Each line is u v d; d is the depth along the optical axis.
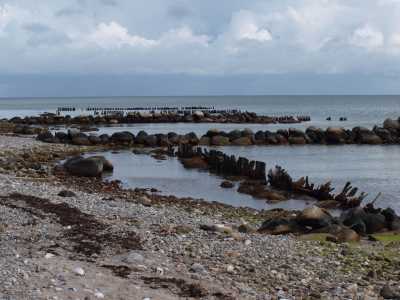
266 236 19.52
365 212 23.70
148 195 31.80
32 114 148.88
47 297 10.94
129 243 16.55
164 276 13.66
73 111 166.38
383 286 14.24
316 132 66.44
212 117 106.06
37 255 14.48
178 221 20.83
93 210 21.45
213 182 38.28
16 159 43.62
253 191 34.38
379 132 67.62
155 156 51.56
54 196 24.44
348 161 50.94
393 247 19.52
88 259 14.69
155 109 169.88
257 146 62.38
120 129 86.81
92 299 11.20
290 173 43.78
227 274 14.44
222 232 18.94
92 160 39.34
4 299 10.64
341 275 15.11
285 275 14.74
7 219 18.69
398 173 43.84
